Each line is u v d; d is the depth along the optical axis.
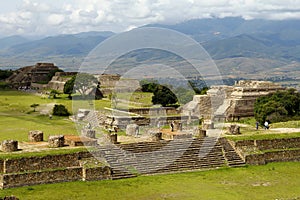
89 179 39.62
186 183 40.34
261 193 38.09
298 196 37.25
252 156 48.66
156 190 37.78
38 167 38.91
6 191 35.69
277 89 92.00
